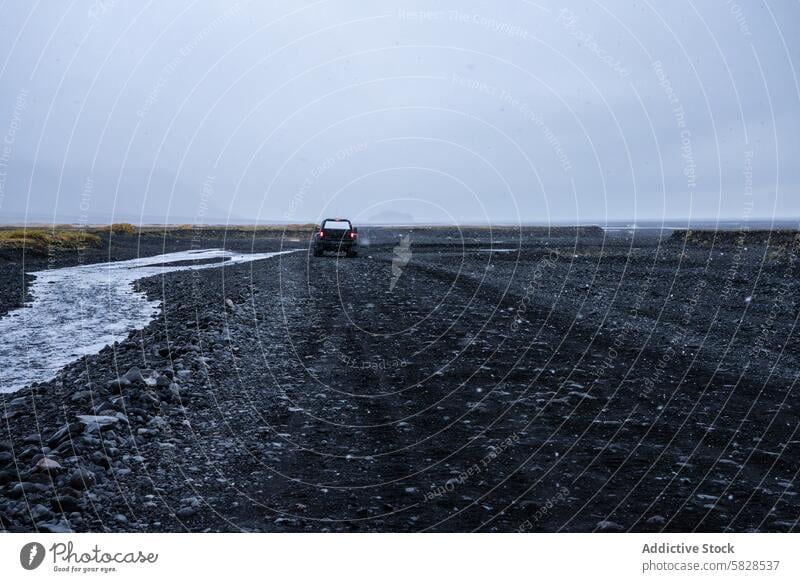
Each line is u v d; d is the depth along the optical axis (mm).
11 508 5699
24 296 25250
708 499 5820
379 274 27703
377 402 9086
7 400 10031
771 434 7480
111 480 6371
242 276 28844
